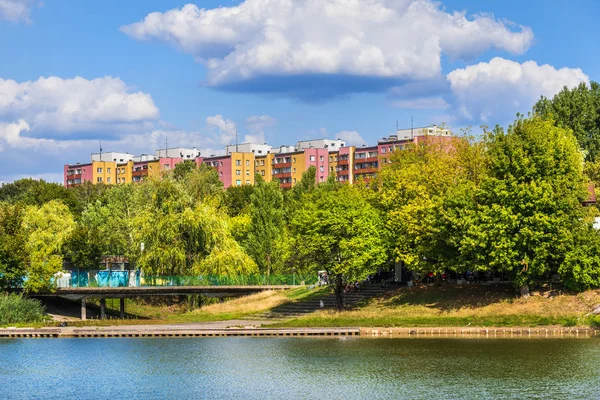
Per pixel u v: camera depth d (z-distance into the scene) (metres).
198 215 104.94
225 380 61.88
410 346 74.56
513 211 83.75
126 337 84.00
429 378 60.91
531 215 83.19
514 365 64.56
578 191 85.81
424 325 83.38
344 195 96.75
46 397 57.47
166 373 64.75
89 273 103.38
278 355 71.50
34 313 95.88
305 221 92.06
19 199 171.88
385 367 65.25
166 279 103.19
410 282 96.81
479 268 83.38
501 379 59.88
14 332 85.38
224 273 104.62
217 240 106.56
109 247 124.88
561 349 70.62
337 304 92.88
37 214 119.62
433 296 91.50
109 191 170.00
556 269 85.31
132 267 111.50
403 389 57.72
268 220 119.75
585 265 82.25
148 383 61.38
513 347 72.38
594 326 79.19
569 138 93.50
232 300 106.19
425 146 105.25
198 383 61.12
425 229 88.25
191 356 71.94
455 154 99.25
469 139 100.06
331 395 56.59
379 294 96.12
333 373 63.50
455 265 86.00
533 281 85.00
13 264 99.06
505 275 95.88
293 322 87.69
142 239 104.62
